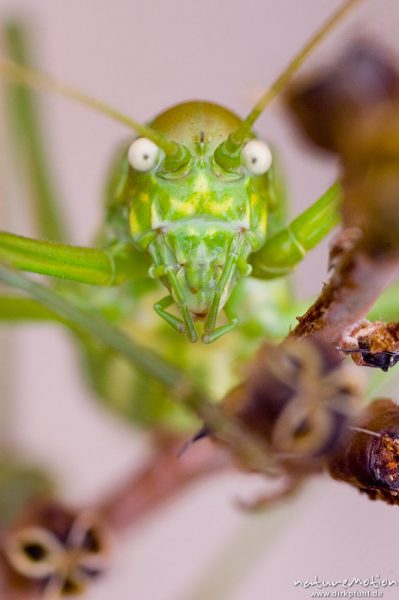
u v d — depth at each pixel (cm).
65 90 9
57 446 13
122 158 10
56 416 13
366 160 6
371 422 8
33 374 13
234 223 10
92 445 13
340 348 8
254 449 8
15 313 11
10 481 10
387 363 8
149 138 10
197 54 14
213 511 13
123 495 10
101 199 11
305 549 13
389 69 9
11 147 11
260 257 10
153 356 8
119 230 10
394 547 13
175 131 10
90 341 11
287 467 8
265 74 14
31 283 9
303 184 13
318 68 9
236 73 14
